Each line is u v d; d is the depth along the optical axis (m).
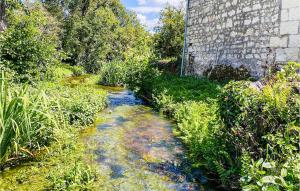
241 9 10.38
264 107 3.80
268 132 3.67
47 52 12.28
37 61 11.68
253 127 3.99
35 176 4.73
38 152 5.64
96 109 9.17
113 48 35.59
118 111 10.02
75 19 29.91
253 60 9.79
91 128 7.64
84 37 29.69
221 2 11.60
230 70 11.00
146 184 4.64
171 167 5.30
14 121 4.71
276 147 3.58
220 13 11.69
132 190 4.43
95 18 30.16
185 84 11.74
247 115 4.08
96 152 5.92
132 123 8.30
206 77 12.61
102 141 6.60
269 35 9.05
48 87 10.72
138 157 5.75
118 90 16.12
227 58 11.27
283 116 3.65
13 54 10.80
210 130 5.70
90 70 29.94
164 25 19.48
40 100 5.44
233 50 10.89
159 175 4.97
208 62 12.60
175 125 8.09
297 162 2.87
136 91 14.35
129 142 6.62
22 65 10.95
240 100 4.18
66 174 4.55
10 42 10.95
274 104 3.75
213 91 9.80
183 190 4.46
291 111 3.62
